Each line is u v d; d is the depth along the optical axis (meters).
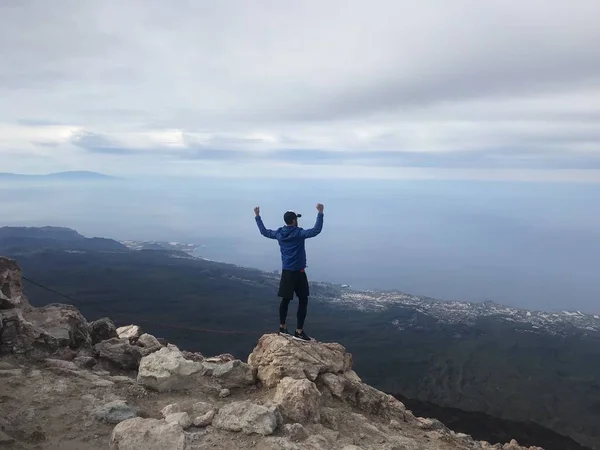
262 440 7.54
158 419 8.16
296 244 11.37
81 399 8.69
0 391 8.64
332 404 10.19
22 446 6.65
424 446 9.40
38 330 11.21
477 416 52.91
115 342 12.71
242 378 10.42
